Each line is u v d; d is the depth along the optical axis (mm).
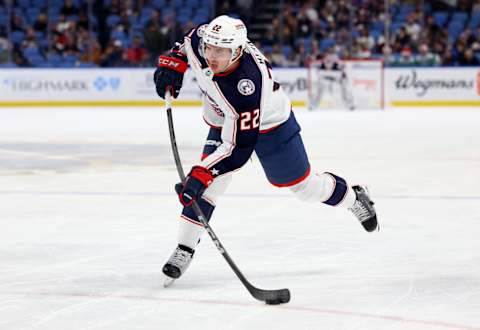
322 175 14008
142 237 16750
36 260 14719
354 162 29062
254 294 11578
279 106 12789
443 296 12141
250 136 11789
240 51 11453
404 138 37719
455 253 15164
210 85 11930
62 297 12172
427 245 15898
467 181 24344
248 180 24656
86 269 14008
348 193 14133
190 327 10617
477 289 12562
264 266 14227
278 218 18781
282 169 13141
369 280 13180
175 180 24781
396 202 20828
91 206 20422
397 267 14078
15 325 10758
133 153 32125
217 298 12078
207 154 13000
